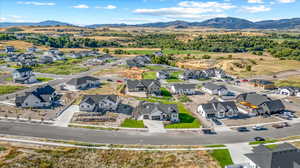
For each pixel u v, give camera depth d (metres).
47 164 42.16
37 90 77.94
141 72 138.25
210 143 52.72
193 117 69.06
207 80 123.69
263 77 131.88
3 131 55.16
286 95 96.38
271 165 38.84
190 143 52.53
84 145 50.19
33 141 50.84
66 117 65.69
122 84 107.31
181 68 160.25
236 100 86.62
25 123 60.41
